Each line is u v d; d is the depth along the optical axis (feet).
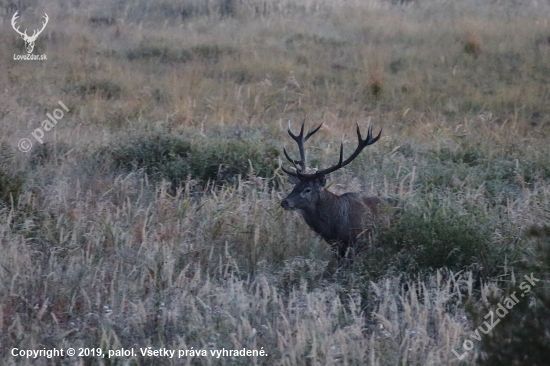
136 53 244.22
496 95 212.02
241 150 142.92
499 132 176.76
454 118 195.83
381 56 238.27
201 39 258.37
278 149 146.61
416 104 206.39
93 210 121.90
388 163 143.02
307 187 108.06
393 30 270.05
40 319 91.50
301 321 89.45
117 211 119.44
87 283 99.71
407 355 84.48
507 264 102.83
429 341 87.35
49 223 114.93
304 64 236.84
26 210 119.14
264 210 119.24
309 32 267.18
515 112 196.95
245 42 255.91
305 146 155.12
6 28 258.16
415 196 116.06
